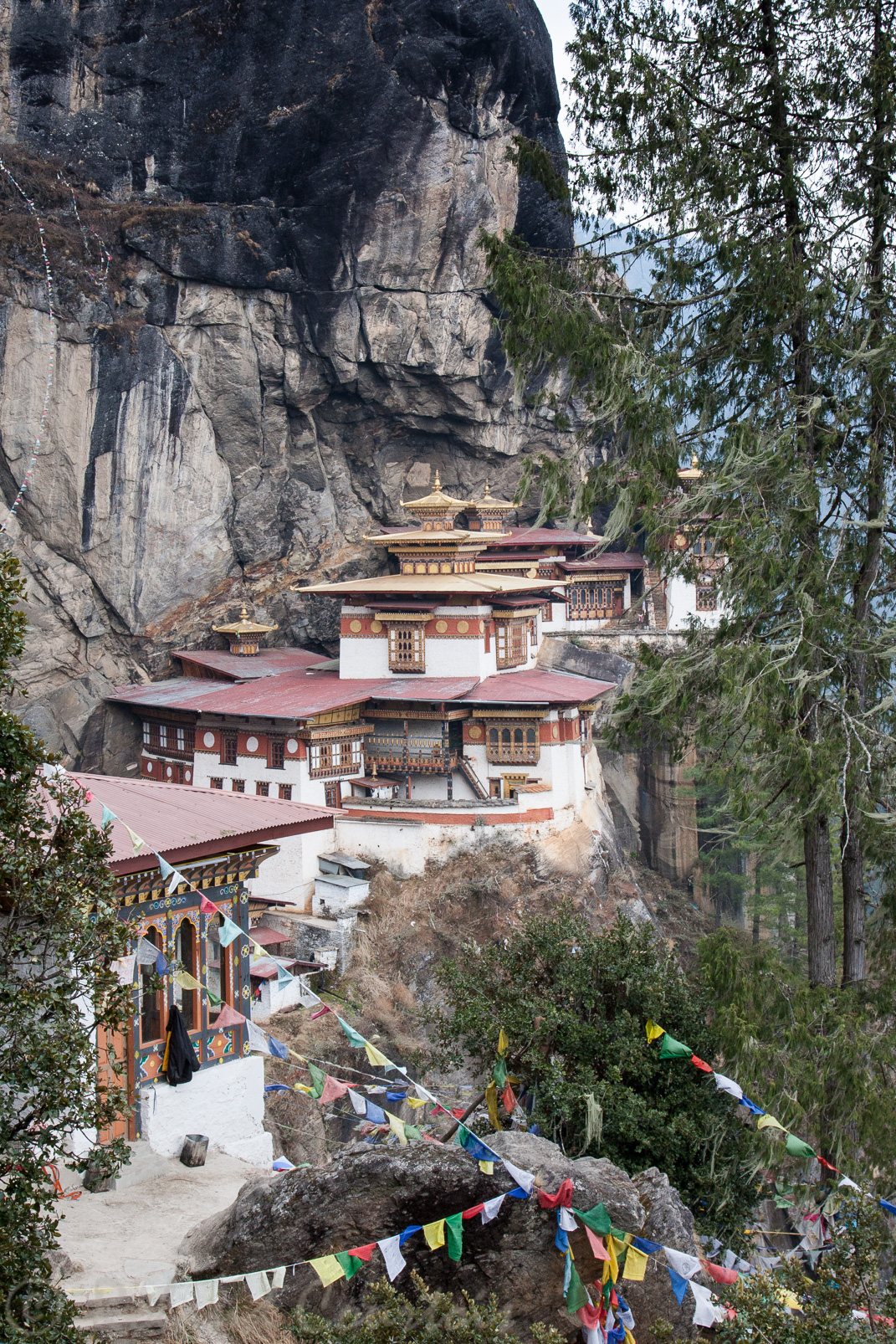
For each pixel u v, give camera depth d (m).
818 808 20.28
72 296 50.84
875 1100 18.80
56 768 14.40
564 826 50.94
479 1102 21.61
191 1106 19.42
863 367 20.70
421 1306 13.97
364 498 65.12
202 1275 14.98
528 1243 15.08
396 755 52.06
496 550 68.19
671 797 65.38
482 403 64.12
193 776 53.41
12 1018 11.73
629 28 21.84
